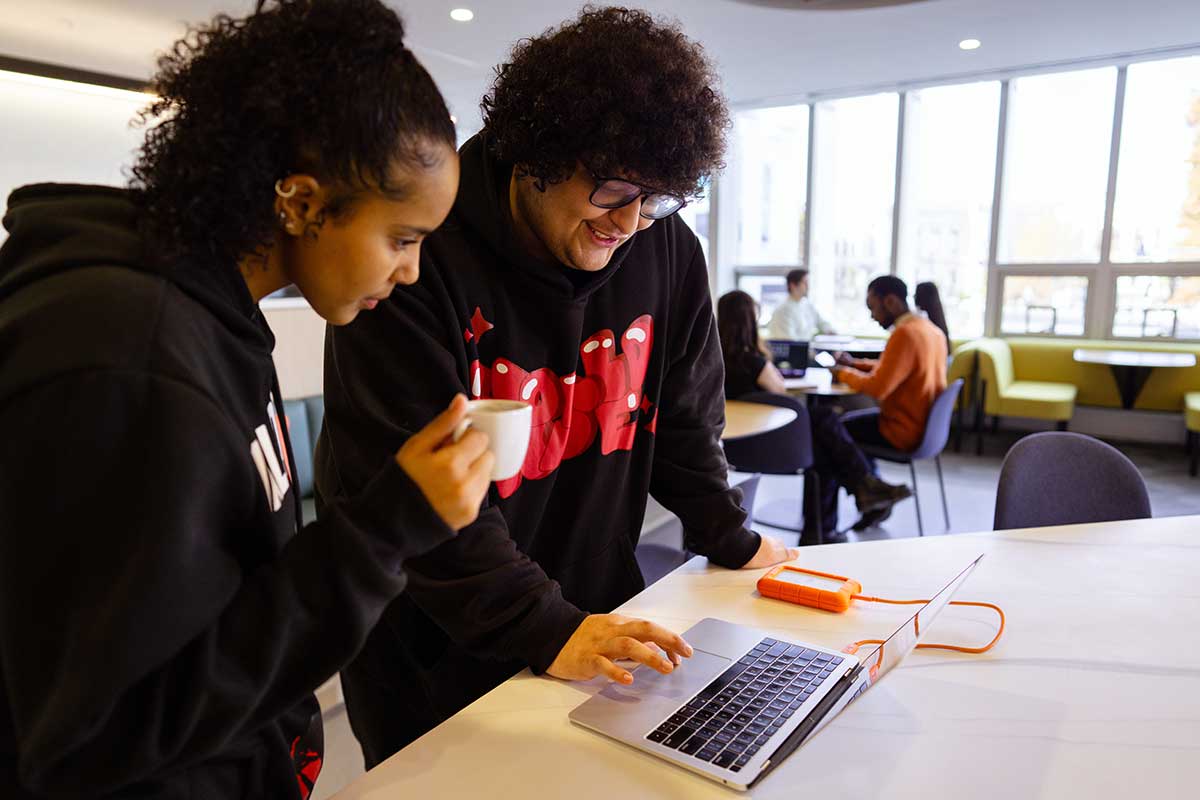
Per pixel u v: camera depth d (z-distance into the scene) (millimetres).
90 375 468
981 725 812
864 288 6629
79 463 466
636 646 858
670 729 781
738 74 5660
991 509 4051
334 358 932
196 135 529
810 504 3516
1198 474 4598
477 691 1061
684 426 1244
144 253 538
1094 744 779
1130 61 5238
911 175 6258
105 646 468
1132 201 5453
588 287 1061
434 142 566
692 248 1231
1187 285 5336
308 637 561
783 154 6816
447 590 895
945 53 5137
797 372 4109
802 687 851
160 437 482
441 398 904
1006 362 5633
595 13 925
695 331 1232
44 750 471
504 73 942
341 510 588
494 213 988
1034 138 5742
